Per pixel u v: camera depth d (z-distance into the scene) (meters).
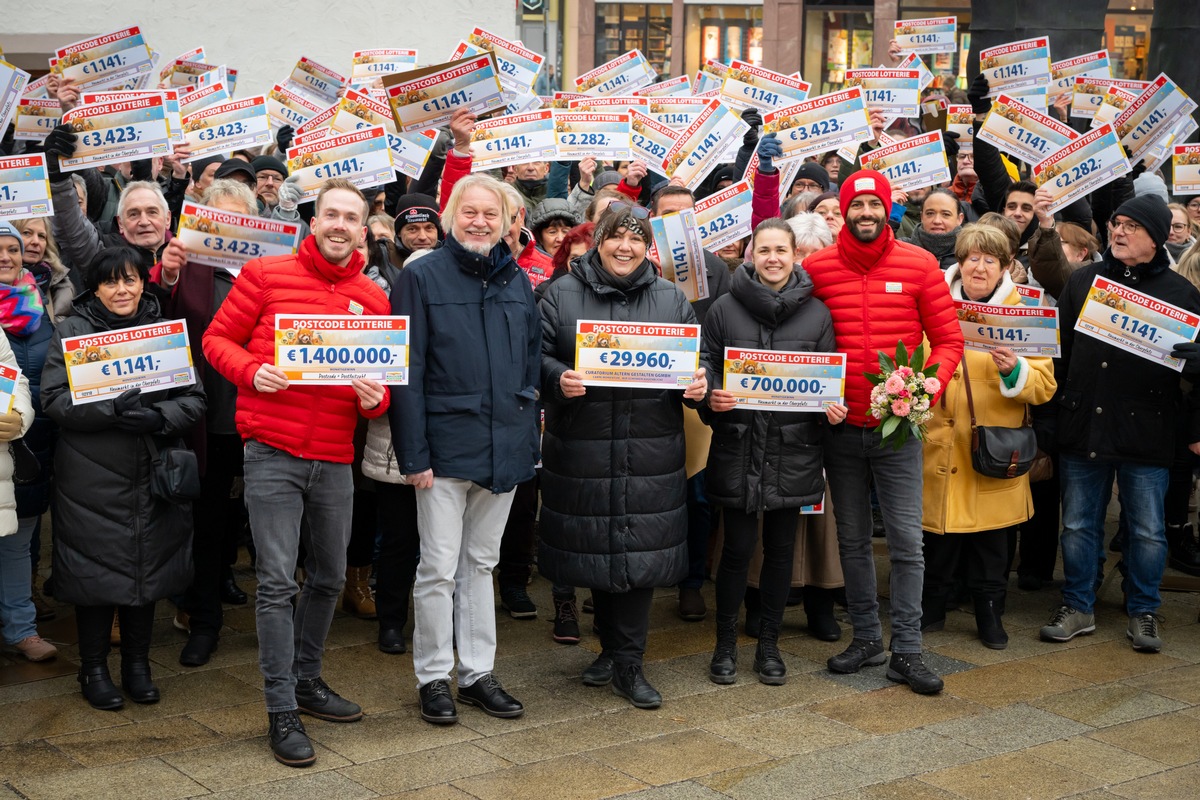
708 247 6.59
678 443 5.30
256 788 4.42
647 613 5.40
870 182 5.49
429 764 4.66
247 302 4.77
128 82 8.10
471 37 9.02
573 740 4.91
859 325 5.57
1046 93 9.23
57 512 5.02
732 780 4.57
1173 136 8.78
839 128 7.75
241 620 6.24
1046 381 6.04
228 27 12.96
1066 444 6.23
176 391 5.19
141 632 5.19
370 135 6.95
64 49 7.98
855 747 4.89
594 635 6.21
